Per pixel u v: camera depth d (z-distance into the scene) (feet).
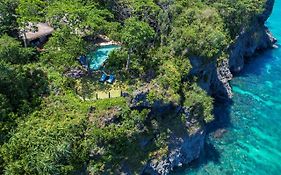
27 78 228.43
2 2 255.29
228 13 343.67
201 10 320.09
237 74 362.94
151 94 234.79
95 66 257.14
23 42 257.14
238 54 367.45
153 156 235.20
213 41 276.21
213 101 295.48
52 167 193.57
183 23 292.20
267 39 423.64
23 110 215.10
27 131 205.05
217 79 316.40
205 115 256.32
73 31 240.94
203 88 287.69
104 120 218.38
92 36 253.44
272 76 363.15
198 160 253.24
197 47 271.69
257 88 340.39
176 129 247.29
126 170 223.10
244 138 275.59
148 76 252.83
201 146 259.80
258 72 369.91
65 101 221.46
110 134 216.54
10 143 201.46
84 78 244.22
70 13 240.94
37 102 220.43
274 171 247.70
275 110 309.83
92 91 234.79
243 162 253.44
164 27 288.71
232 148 265.13
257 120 296.30
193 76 273.54
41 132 204.13
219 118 295.07
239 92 332.60
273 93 333.62
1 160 197.47
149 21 294.05
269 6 418.92
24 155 197.77
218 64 327.47
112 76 244.83
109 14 264.52
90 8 259.19
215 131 280.31
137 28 243.40
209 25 300.20
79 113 215.92
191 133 250.78
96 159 213.87
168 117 247.70
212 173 242.99
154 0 322.75
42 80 230.89
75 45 232.94
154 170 234.58
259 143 271.69
